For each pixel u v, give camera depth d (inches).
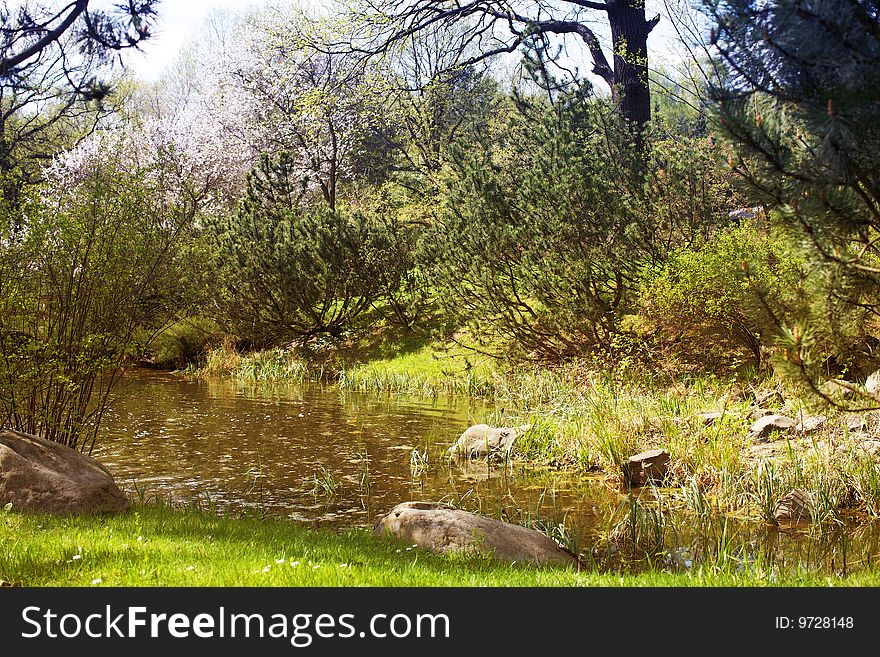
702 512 384.5
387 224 1010.1
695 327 658.8
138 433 593.3
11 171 406.0
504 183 805.2
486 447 525.7
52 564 225.0
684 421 501.0
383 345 988.6
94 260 404.5
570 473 480.7
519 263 743.7
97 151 1254.3
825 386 267.4
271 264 975.0
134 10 335.9
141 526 290.4
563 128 744.3
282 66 1290.6
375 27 904.3
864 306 259.9
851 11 223.3
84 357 397.1
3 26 327.6
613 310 727.1
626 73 868.0
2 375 381.7
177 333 1059.3
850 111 224.4
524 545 296.7
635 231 690.8
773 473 394.6
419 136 1286.9
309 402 759.1
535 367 768.3
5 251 385.1
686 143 774.5
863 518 370.3
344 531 327.6
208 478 459.8
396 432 606.9
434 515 296.7
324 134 1322.6
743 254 592.7
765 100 246.2
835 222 243.1
